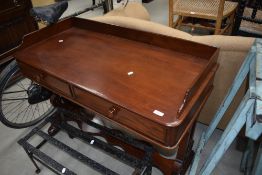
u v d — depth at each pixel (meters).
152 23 1.38
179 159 1.32
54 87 1.21
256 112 0.69
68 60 1.21
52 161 1.24
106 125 1.53
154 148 1.25
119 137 1.32
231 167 1.49
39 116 1.93
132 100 0.93
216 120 1.32
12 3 2.15
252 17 2.25
